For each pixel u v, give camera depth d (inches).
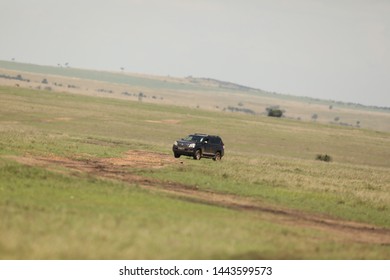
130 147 7706.7
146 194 3641.7
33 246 2048.5
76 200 3189.0
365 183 5703.7
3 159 4480.8
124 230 2364.7
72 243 2117.4
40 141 6820.9
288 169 6397.6
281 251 2406.5
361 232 3336.6
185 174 4901.6
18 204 2780.5
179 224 2640.3
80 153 5944.9
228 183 4630.9
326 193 4621.1
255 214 3415.4
